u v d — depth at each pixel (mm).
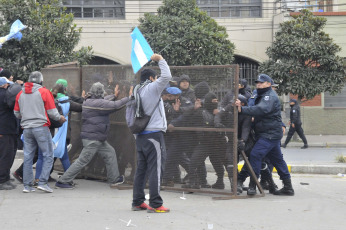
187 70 9430
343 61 22875
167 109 9602
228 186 9406
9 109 9750
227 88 9117
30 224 7410
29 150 9555
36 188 10070
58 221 7578
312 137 26391
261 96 9305
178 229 7176
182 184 9758
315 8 30141
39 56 18828
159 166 7891
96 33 28875
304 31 22812
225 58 23031
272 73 22609
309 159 17375
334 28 27656
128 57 28984
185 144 9586
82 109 10031
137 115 7684
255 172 9375
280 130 9383
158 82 7605
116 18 29375
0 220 7629
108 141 10695
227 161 9297
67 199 9109
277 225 7496
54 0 20203
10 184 10016
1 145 9766
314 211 8422
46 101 9336
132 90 8617
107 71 10602
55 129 10977
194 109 9406
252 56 29391
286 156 18531
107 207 8500
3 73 10219
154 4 29188
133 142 10055
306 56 22281
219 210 8359
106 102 9797
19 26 11094
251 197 9445
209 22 23391
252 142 9727
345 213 8312
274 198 9469
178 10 23516
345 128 27688
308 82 22469
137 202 8180
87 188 10227
